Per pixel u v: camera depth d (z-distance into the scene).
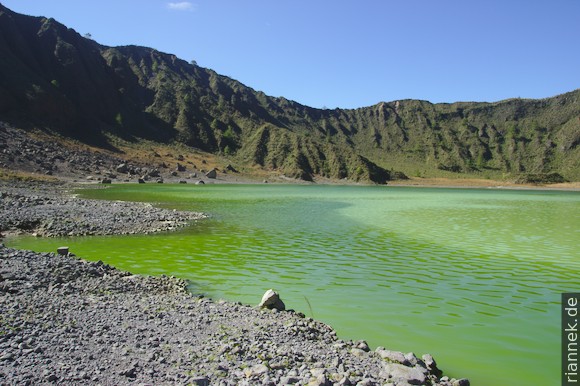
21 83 141.12
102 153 134.00
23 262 17.72
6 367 8.91
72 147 126.50
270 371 9.55
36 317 12.02
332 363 10.41
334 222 42.12
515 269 22.81
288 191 106.62
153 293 16.67
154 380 8.82
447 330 14.06
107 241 28.73
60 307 13.23
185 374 9.17
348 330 13.95
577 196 108.50
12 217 32.66
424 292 18.38
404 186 176.50
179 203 59.38
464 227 40.00
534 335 13.71
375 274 21.39
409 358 11.01
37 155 106.44
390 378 9.76
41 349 9.91
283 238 31.80
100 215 37.41
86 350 10.13
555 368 11.40
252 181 159.12
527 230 38.47
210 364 9.80
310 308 16.08
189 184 125.00
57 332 11.07
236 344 11.12
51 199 46.34
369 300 17.16
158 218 38.94
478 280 20.48
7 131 112.88
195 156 176.00
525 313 15.83
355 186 167.12
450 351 12.45
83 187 83.25
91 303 14.12
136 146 161.12
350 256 25.67
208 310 14.45
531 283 20.05
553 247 29.48
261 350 10.85
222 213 48.22
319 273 21.41
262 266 22.73
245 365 9.87
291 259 24.58
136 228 33.91
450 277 21.02
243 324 13.09
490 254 26.81
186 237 31.20
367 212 53.69
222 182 144.62
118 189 84.94
